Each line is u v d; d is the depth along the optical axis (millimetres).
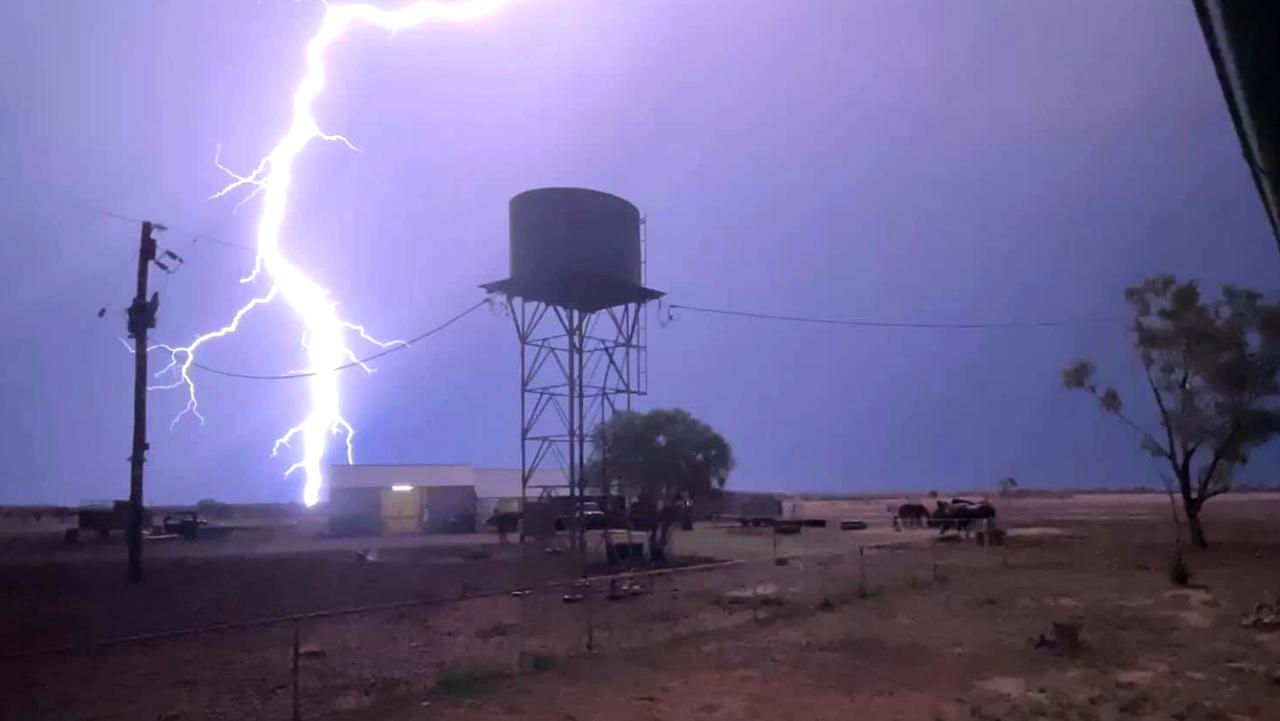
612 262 35844
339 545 51312
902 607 22328
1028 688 13547
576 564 35250
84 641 18984
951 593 24797
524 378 37688
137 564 30906
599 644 17859
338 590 27953
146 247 31500
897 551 39312
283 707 13211
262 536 63812
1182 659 15406
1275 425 36031
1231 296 37531
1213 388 37031
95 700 13836
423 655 17312
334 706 13258
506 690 13836
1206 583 25594
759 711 12422
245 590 28000
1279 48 2697
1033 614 20734
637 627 20203
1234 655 15633
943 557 36344
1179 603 21969
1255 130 2861
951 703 12750
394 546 49375
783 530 55688
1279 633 17609
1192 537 37938
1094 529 53281
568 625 20656
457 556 39875
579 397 36594
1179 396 38062
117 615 22797
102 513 60531
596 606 23812
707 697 13266
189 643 18922
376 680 15039
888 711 12352
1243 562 31094
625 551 36656
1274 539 42031
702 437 37375
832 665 15492
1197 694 12906
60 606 24484
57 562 39031
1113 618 19875
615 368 37781
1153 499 133625
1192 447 38094
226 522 86000
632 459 36250
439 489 68000
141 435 31438
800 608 22484
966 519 52406
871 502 145000
